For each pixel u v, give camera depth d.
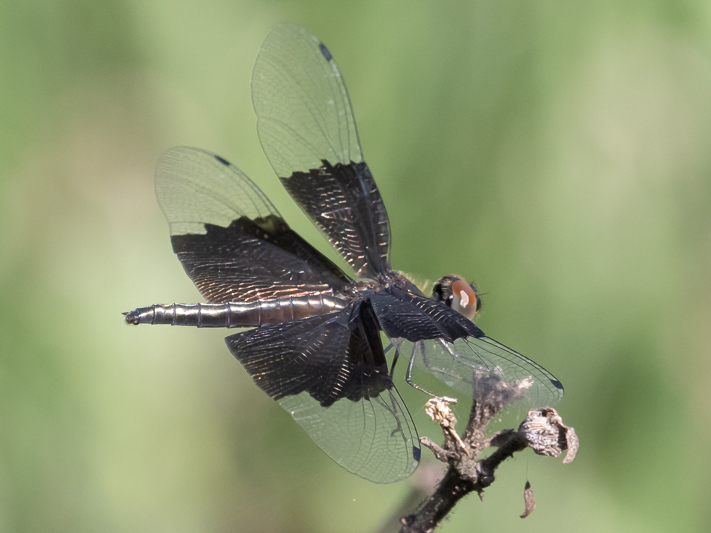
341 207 1.09
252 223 1.09
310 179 1.09
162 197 1.09
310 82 1.09
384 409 1.08
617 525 1.11
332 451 1.07
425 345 1.08
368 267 1.09
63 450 1.11
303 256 1.09
